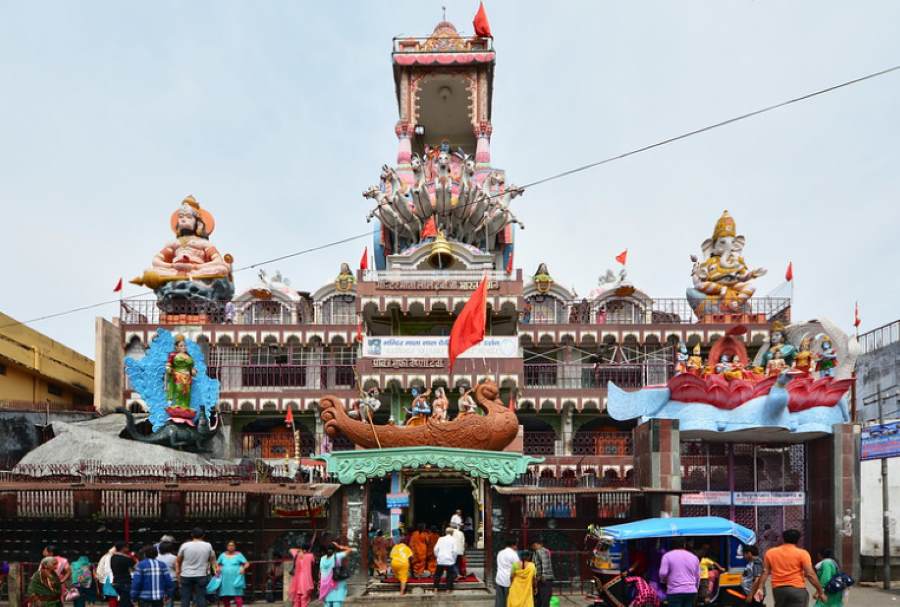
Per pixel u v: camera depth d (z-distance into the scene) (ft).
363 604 77.41
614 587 63.98
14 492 88.22
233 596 70.74
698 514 107.76
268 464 121.90
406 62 165.07
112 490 84.79
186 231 167.73
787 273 165.37
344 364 161.99
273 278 173.06
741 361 109.29
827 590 57.26
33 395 153.48
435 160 157.48
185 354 128.77
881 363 137.39
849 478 103.35
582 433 158.61
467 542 117.50
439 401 105.60
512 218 155.22
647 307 170.09
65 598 71.77
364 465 88.84
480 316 103.35
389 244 168.86
